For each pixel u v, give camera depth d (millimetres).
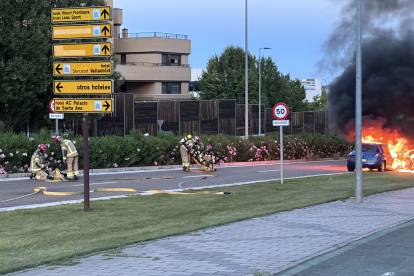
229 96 71375
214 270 6543
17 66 24641
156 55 62094
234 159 33188
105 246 7762
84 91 11523
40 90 25812
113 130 42938
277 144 36875
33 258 6953
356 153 13789
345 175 22562
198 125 50781
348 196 14641
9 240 8148
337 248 8203
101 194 14898
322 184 18234
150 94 62062
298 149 38938
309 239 8812
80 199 13656
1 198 13719
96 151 23984
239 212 11461
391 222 10711
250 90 70750
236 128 55219
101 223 9836
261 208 12133
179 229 9289
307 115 63188
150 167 26359
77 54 11633
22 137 21297
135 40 62250
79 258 7105
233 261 7090
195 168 27484
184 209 11789
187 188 16750
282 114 18391
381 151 26625
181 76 64188
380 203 13625
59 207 11797
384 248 8227
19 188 16109
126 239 8367
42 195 14430
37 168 18750
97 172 23859
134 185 17641
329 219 10953
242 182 19656
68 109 11500
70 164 18672
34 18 25422
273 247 8102
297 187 17125
